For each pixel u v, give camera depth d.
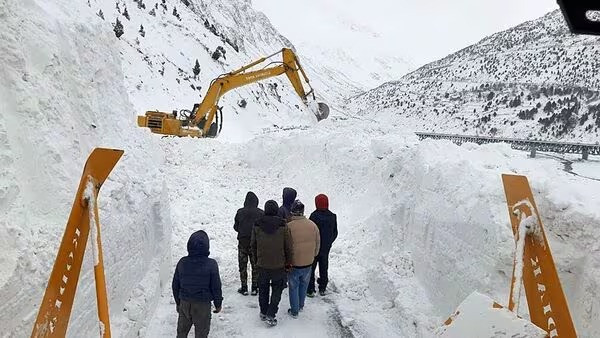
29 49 4.61
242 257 7.30
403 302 6.49
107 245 4.85
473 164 6.33
